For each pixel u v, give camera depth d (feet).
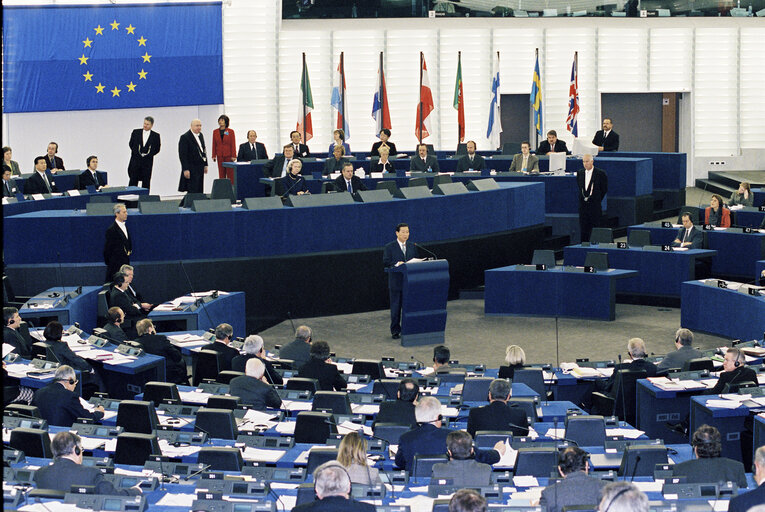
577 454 20.45
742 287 49.47
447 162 73.97
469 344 50.37
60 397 30.07
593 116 93.15
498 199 61.67
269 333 53.36
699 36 93.15
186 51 81.20
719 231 59.36
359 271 56.90
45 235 52.06
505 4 90.68
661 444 26.48
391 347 49.98
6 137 79.10
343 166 60.75
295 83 88.17
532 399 31.07
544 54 91.61
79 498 19.88
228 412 27.63
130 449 25.39
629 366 36.14
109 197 59.98
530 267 56.03
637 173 71.46
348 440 22.34
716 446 23.47
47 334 36.96
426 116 80.12
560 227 68.49
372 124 90.07
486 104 91.40
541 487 22.48
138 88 80.48
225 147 72.95
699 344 49.55
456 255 59.98
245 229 54.08
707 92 93.97
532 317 55.98
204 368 38.09
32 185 62.69
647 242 58.39
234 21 86.38
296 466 25.11
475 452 25.20
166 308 45.73
